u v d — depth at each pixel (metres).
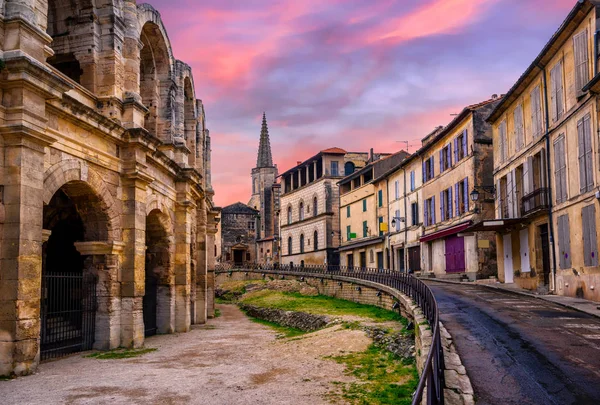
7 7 13.98
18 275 13.52
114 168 19.16
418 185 48.94
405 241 51.50
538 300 23.86
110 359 16.88
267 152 112.25
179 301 25.94
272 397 11.88
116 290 19.06
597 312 18.98
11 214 13.70
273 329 28.34
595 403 9.07
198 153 33.22
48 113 15.49
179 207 26.28
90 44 19.42
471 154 38.03
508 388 9.98
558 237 25.88
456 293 27.58
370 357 16.47
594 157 21.91
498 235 35.03
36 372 14.18
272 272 60.81
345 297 39.44
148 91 25.67
